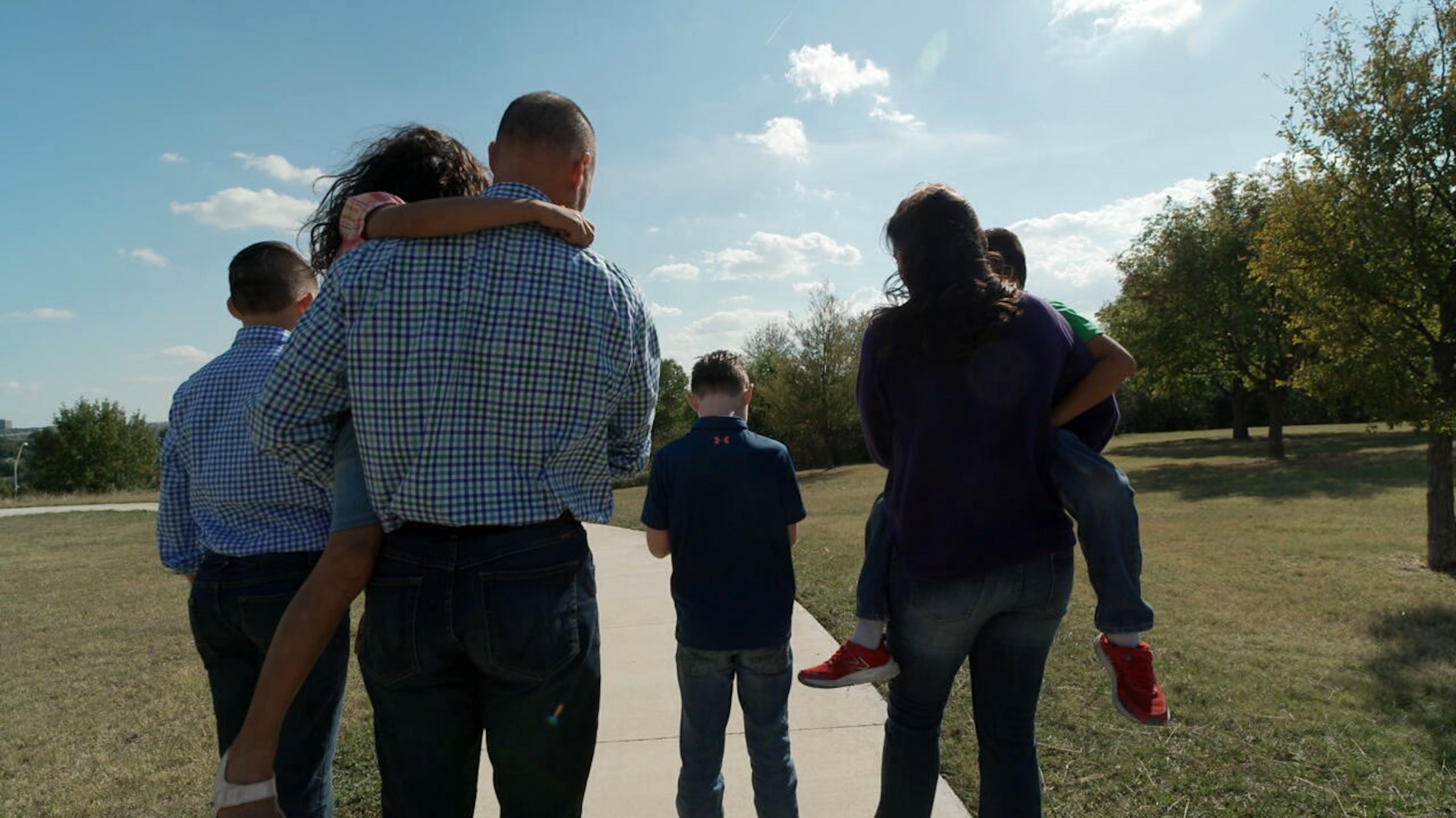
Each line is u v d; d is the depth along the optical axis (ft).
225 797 4.54
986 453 5.83
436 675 4.83
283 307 7.80
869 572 6.64
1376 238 23.95
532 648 4.77
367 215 5.19
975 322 5.76
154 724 14.21
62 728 14.16
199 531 7.38
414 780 4.88
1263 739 11.10
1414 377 24.43
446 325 4.75
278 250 7.86
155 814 10.62
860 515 40.88
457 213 4.82
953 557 5.89
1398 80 23.49
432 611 4.69
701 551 8.49
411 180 6.19
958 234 6.05
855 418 96.78
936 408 5.89
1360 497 40.06
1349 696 12.74
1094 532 6.01
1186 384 85.10
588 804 10.12
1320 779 9.90
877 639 6.48
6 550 41.57
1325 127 24.80
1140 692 5.97
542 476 4.90
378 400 4.68
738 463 8.54
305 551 7.09
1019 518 5.92
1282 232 26.48
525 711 4.89
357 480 4.95
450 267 4.84
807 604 19.60
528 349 4.84
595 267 5.28
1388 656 14.87
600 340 5.14
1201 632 16.87
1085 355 6.23
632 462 5.83
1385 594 20.26
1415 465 54.90
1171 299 77.51
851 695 13.14
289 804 6.86
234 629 7.08
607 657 16.10
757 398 107.76
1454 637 16.15
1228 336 72.95
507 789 5.06
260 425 4.89
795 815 8.55
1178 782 9.91
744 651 8.39
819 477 80.74
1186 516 36.19
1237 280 72.54
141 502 74.02
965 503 5.87
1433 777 9.86
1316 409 139.23
